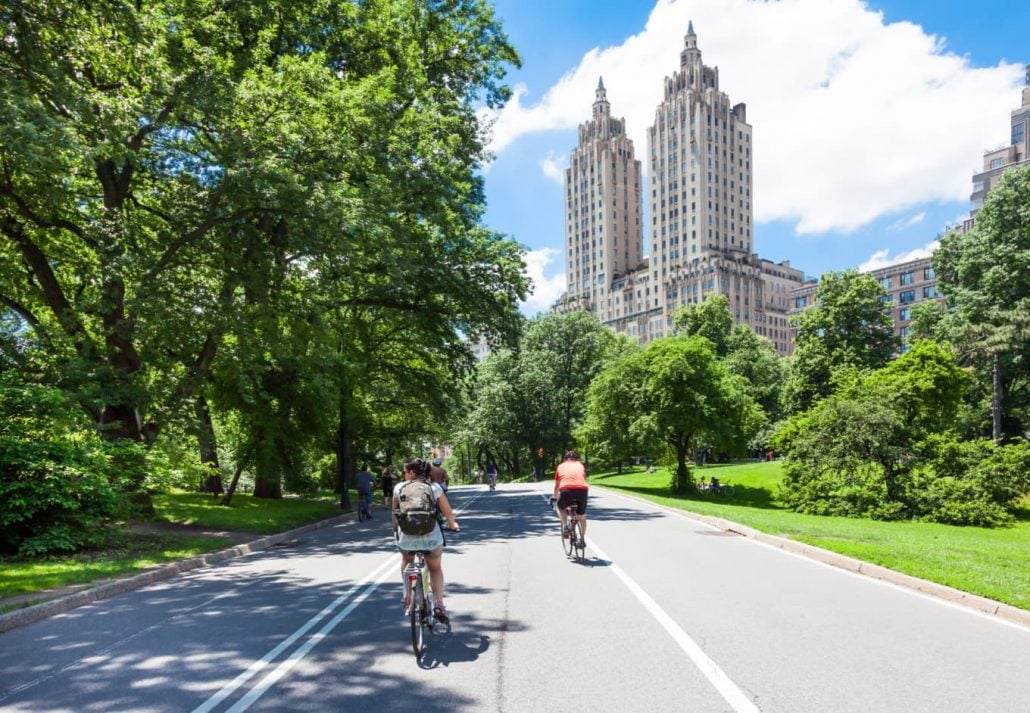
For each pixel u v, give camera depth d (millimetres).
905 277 120688
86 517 12758
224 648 6293
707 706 4660
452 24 26109
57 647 6477
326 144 17516
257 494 28562
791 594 8586
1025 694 4887
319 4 19891
